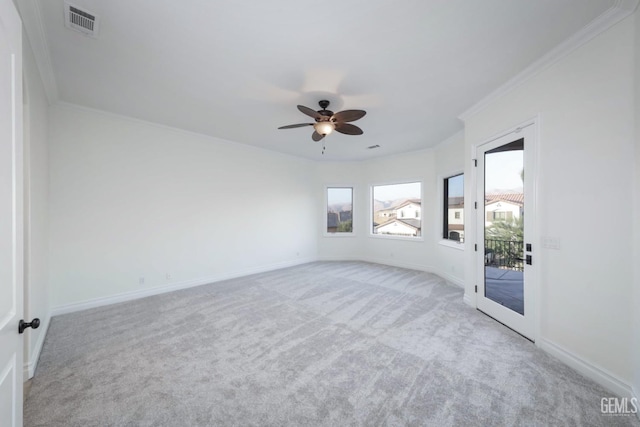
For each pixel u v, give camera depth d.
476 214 3.35
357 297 3.86
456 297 3.86
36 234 2.29
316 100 3.13
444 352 2.34
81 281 3.32
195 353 2.33
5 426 0.98
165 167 4.09
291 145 5.24
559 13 1.78
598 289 1.92
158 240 4.01
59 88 2.83
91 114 3.40
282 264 5.91
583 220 2.03
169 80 2.68
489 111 3.06
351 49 2.18
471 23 1.88
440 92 2.93
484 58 2.30
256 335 2.67
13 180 1.07
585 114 2.00
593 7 1.73
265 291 4.15
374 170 6.57
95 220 3.43
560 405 1.70
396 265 6.13
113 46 2.13
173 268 4.18
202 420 1.59
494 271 3.06
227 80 2.67
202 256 4.54
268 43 2.10
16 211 1.10
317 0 1.66
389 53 2.23
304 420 1.58
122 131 3.66
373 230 6.72
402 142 5.04
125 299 3.68
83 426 1.54
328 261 6.68
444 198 5.21
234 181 5.02
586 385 1.89
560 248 2.20
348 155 6.17
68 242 3.23
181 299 3.75
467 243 3.53
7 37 1.02
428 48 2.17
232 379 1.97
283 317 3.13
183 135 4.30
